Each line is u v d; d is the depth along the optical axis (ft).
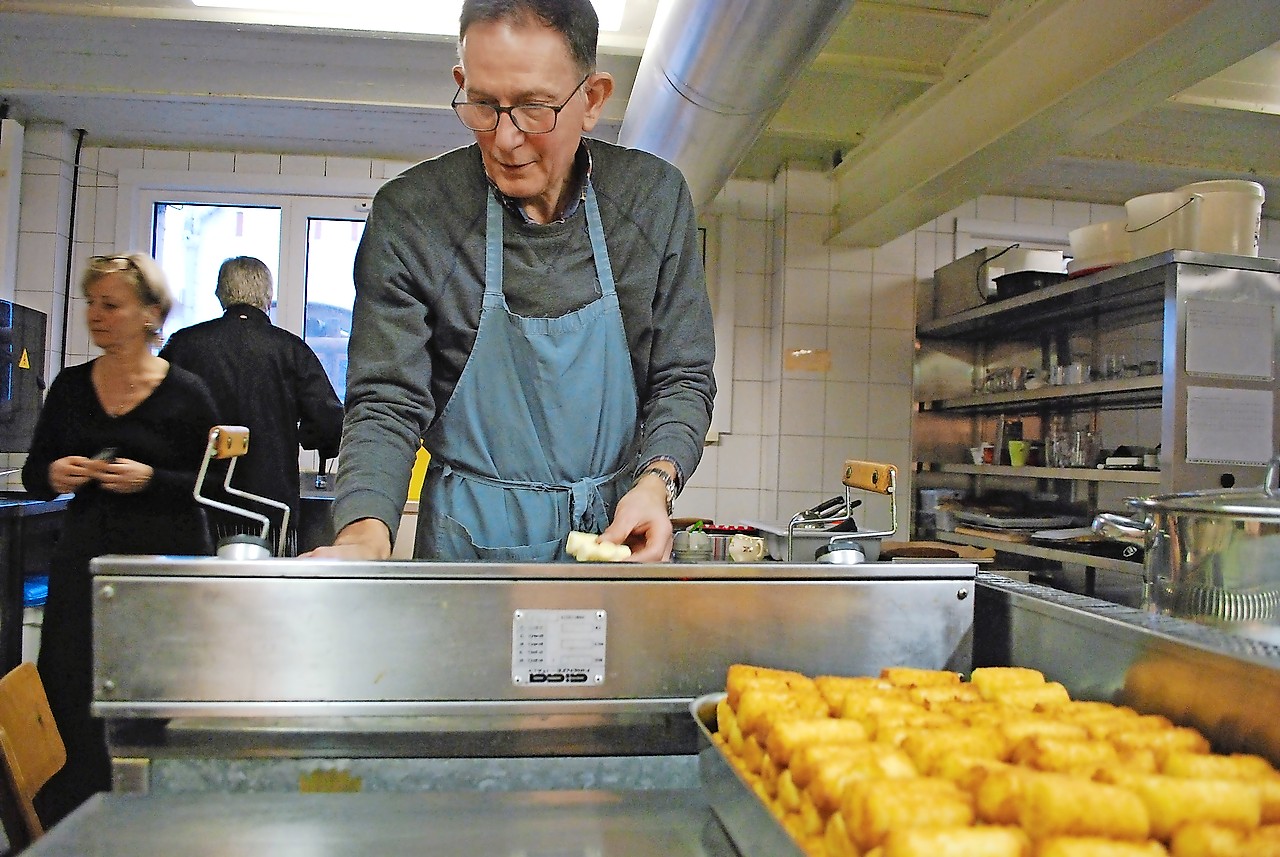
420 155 11.31
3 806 2.94
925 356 11.89
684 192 4.01
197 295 11.34
